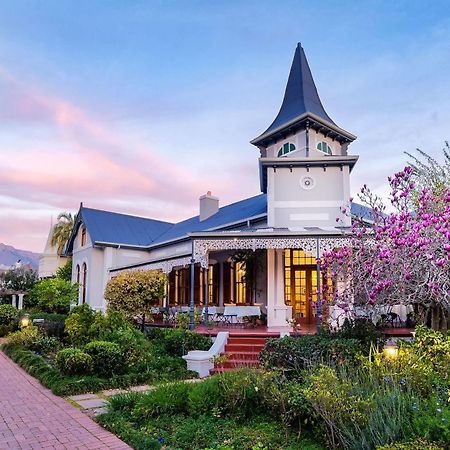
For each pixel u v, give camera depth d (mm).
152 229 31406
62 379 9570
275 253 16906
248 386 6801
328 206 17812
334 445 5203
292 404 5988
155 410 6805
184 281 23969
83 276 28594
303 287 17484
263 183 20594
